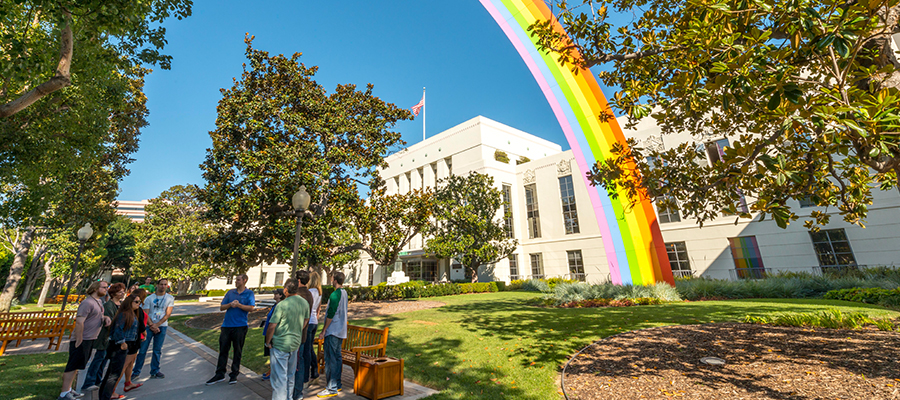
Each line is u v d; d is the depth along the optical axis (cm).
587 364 607
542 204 3603
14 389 521
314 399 507
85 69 1062
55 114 1144
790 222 2205
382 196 2070
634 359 612
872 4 381
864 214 795
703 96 509
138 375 611
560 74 2680
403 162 4750
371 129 1891
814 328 736
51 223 1909
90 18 719
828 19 404
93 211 1995
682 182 783
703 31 483
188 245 3509
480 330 990
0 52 842
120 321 500
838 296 1408
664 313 1155
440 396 509
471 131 3953
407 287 2414
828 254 2067
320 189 1650
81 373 645
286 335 450
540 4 2828
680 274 2562
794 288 1622
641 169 865
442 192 3084
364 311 1580
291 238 1622
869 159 486
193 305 2744
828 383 448
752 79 455
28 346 910
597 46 768
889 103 373
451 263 3938
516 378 577
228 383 584
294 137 1744
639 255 2242
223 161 1568
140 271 3638
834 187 773
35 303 2750
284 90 1791
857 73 476
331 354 520
